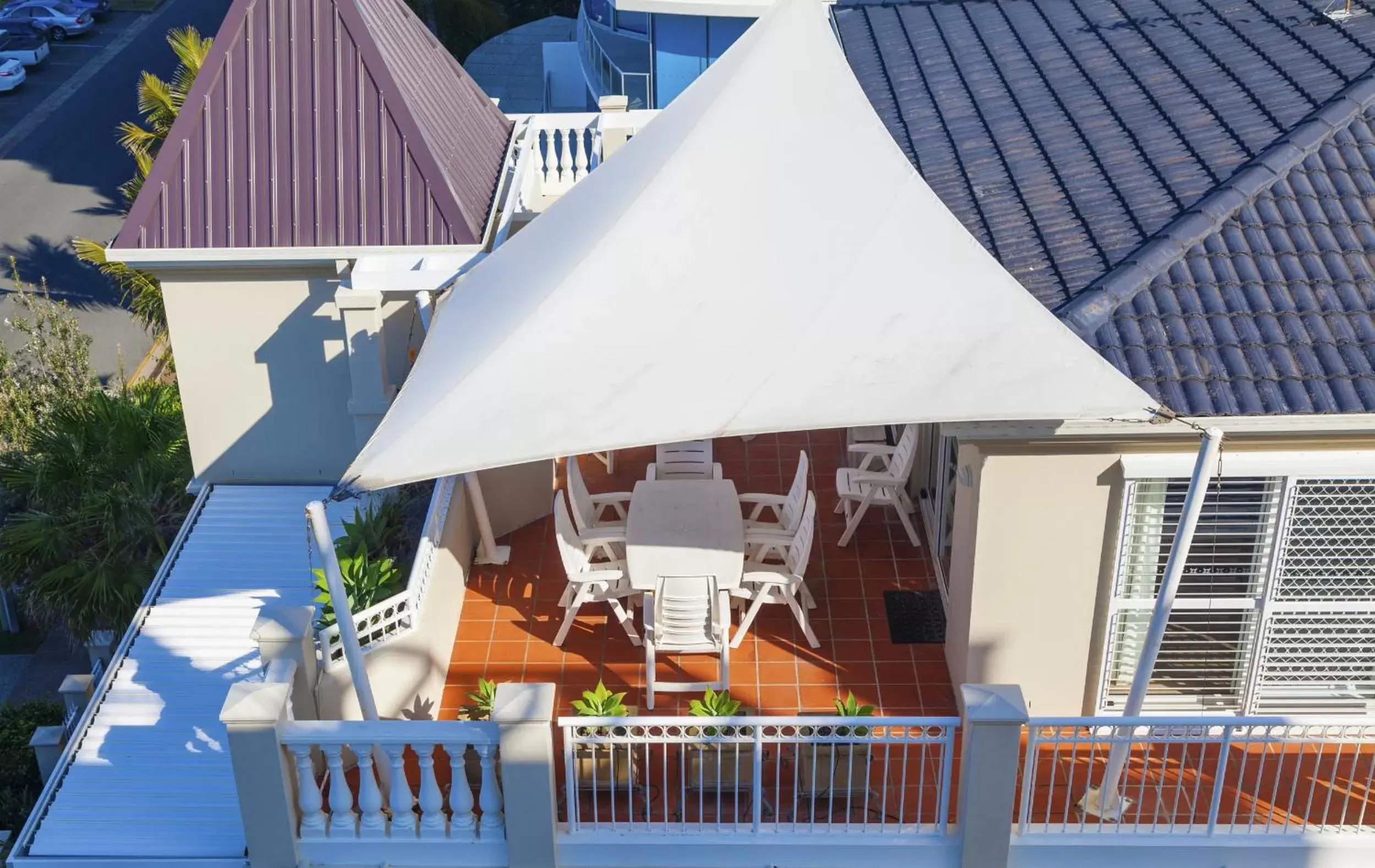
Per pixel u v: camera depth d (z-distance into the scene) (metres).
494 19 74.06
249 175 20.70
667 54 39.88
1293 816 14.86
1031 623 15.67
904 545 19.73
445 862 14.16
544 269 15.73
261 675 17.98
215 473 22.70
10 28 76.12
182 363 21.83
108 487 26.61
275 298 21.34
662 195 15.19
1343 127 16.92
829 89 16.05
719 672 17.23
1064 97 20.12
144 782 16.44
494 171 23.88
